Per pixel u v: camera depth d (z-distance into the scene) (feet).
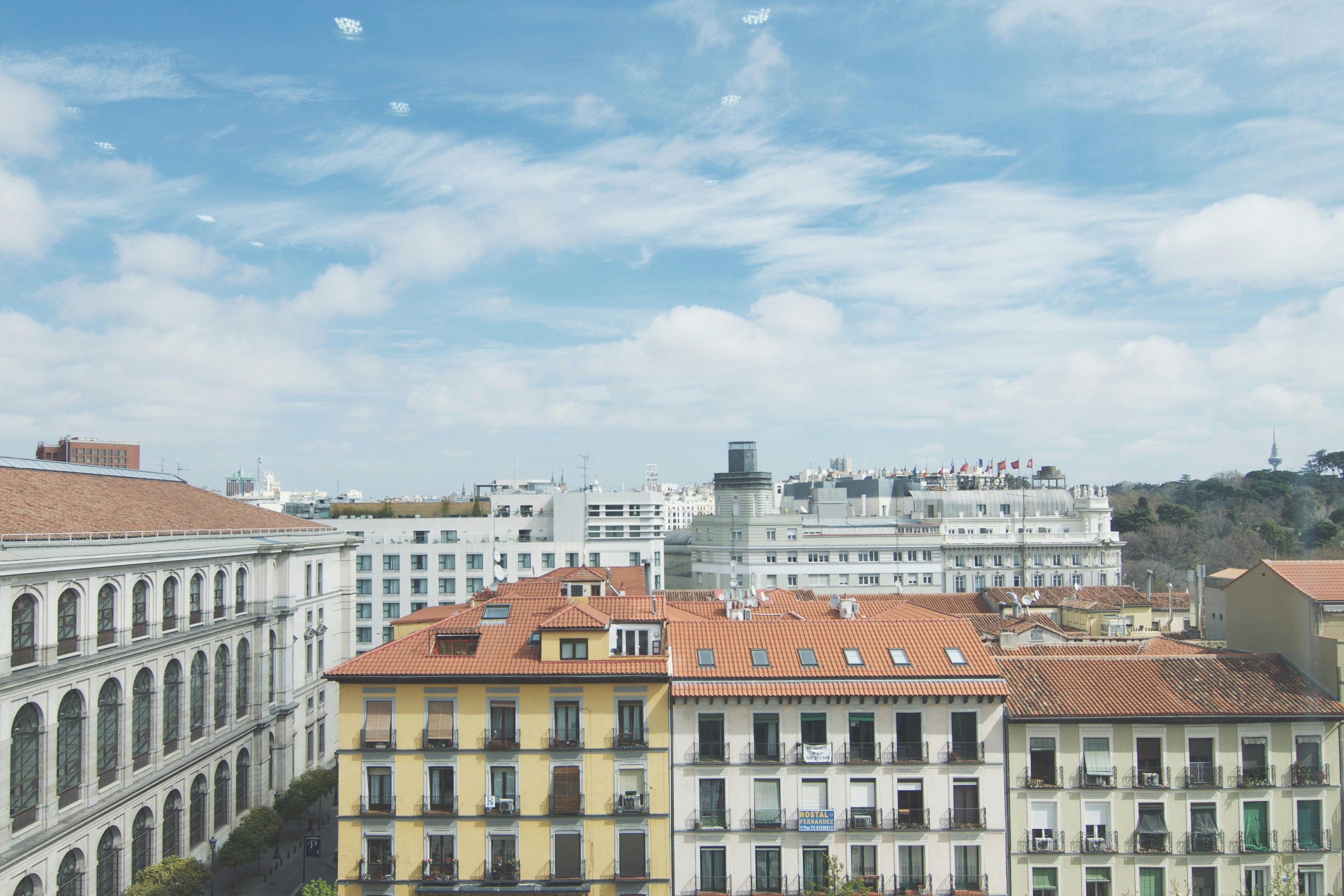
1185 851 164.86
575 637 170.09
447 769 166.50
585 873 163.32
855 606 273.33
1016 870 165.07
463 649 176.45
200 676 253.44
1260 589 196.34
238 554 274.57
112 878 208.85
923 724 166.91
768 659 171.73
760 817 164.86
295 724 313.73
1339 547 459.73
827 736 166.61
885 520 613.11
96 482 262.06
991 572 535.60
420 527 511.81
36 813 182.29
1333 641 173.06
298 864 261.85
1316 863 165.37
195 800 247.29
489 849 164.14
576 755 164.96
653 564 515.91
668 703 165.99
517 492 566.77
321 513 554.05
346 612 364.38
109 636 209.26
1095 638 264.31
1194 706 168.76
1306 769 166.91
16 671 176.96
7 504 201.26
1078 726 166.91
